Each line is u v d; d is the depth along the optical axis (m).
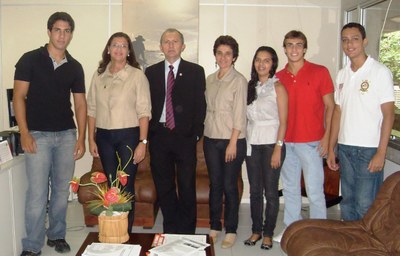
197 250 2.30
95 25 4.80
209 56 4.82
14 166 3.15
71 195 4.86
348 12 4.55
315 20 4.75
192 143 3.34
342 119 3.07
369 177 2.95
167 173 3.39
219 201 3.53
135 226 4.02
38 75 3.08
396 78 3.41
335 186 4.21
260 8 4.75
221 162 3.42
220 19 4.77
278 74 3.41
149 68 3.37
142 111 3.17
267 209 3.48
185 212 3.44
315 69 3.24
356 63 2.97
